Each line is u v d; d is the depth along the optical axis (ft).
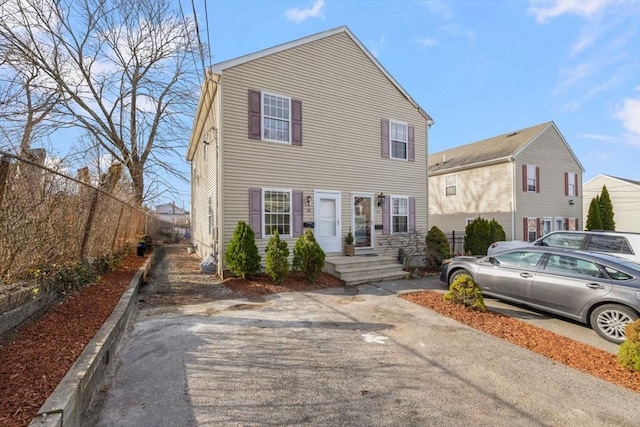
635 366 11.87
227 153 28.48
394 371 11.62
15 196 12.14
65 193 16.51
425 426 8.50
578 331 16.47
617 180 85.10
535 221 59.67
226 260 27.32
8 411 7.02
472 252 43.09
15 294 11.58
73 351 10.34
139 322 16.70
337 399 9.72
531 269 19.25
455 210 67.46
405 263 36.27
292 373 11.33
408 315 18.42
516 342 14.67
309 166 32.99
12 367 9.08
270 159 30.63
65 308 14.64
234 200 28.71
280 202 31.12
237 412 8.96
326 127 34.37
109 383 10.48
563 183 65.10
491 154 62.64
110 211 26.94
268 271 26.11
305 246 26.78
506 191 58.03
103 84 48.06
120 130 50.98
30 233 13.19
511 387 10.68
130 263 32.78
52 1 37.63
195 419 8.61
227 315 18.02
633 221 81.87
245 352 13.01
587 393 10.40
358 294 23.71
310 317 17.85
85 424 8.29
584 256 17.37
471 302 19.34
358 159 36.60
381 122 38.75
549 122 63.41
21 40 35.65
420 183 42.16
